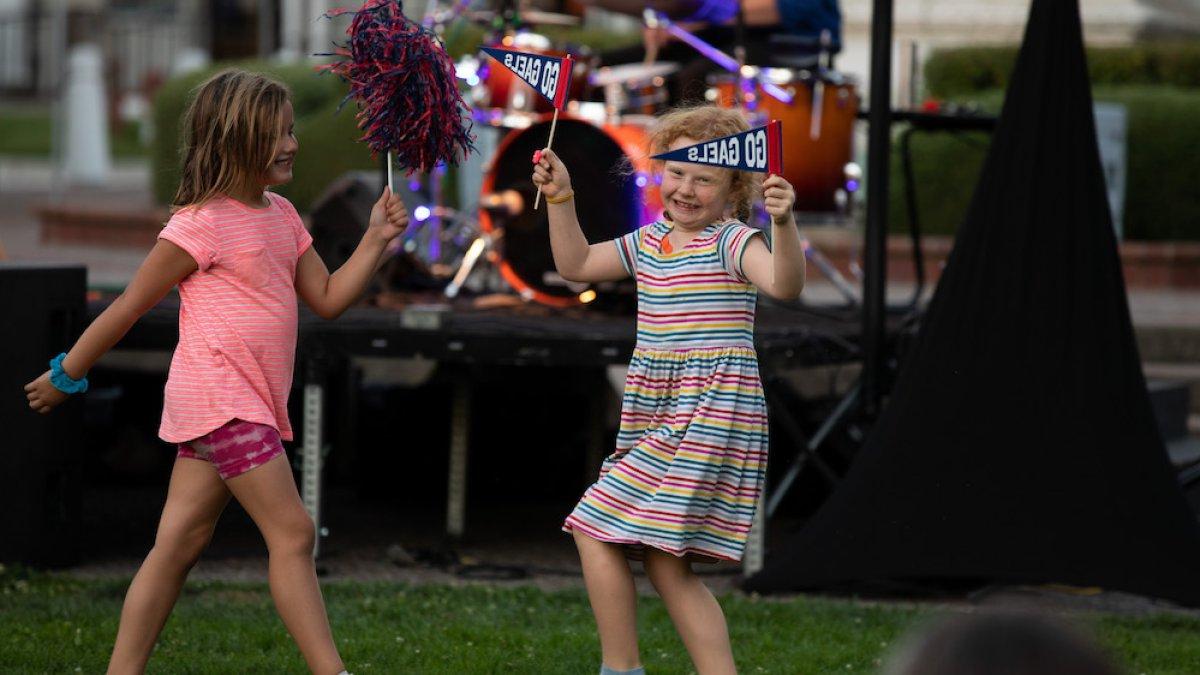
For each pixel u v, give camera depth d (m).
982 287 11.88
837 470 15.39
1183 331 20.14
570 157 15.14
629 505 8.48
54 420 12.52
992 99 25.95
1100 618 11.82
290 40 34.12
